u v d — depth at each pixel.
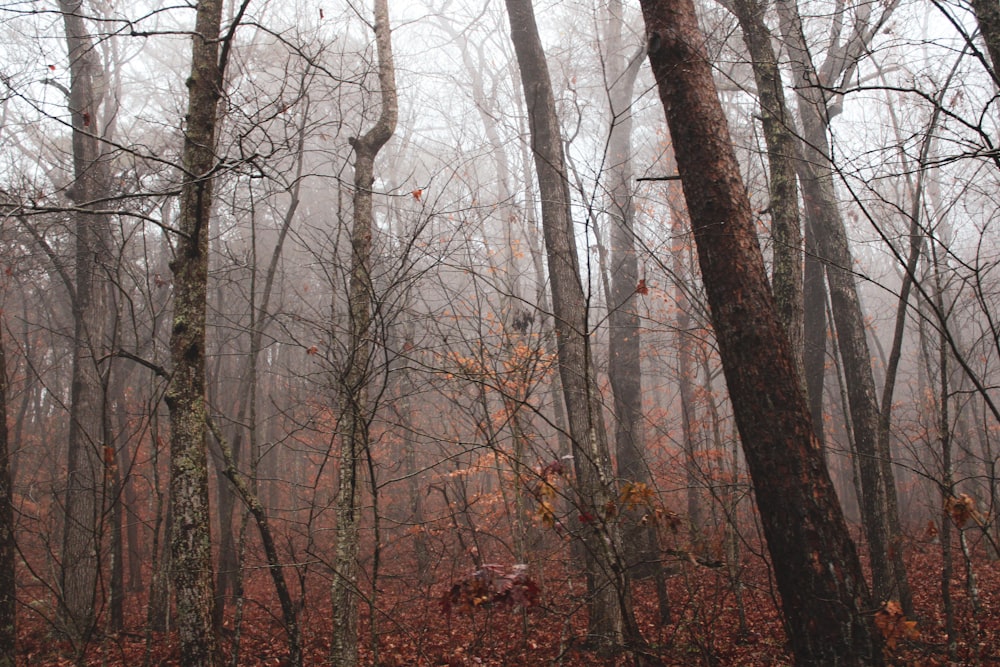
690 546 6.44
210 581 5.02
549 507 5.04
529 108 9.32
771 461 4.28
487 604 4.25
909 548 11.98
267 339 15.43
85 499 9.57
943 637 7.85
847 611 3.96
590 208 4.51
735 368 4.51
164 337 15.66
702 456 11.20
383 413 13.49
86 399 10.03
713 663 6.18
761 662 6.73
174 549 4.99
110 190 9.77
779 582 4.25
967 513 5.20
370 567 11.82
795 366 4.49
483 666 7.26
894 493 8.45
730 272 4.59
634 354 12.93
